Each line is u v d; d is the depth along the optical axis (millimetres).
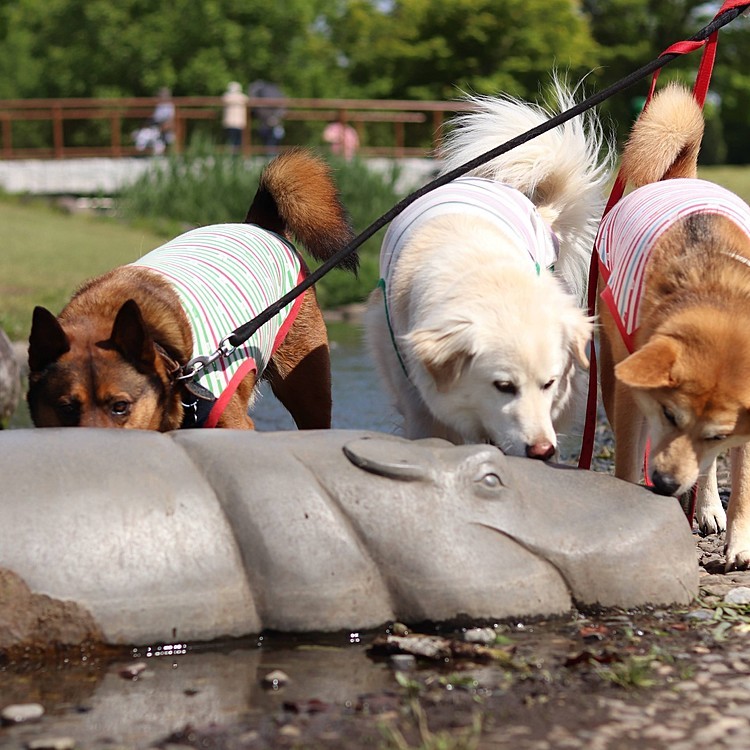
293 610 1761
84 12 17719
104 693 1641
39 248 7410
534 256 2312
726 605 1884
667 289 2113
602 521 1866
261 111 12188
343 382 3789
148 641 1731
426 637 1744
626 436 2186
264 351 2285
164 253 2328
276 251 2406
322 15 18766
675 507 1917
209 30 17266
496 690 1633
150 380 2090
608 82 18328
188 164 9625
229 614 1755
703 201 2230
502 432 2131
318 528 1780
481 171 2555
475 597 1785
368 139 14250
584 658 1697
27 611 1698
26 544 1708
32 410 2100
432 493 1815
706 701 1603
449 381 2146
